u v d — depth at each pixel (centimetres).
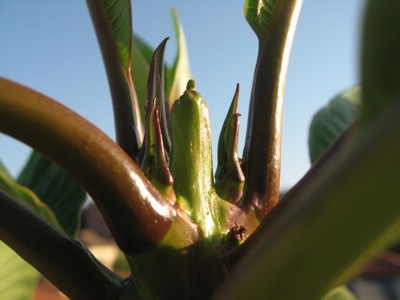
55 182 14
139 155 7
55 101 5
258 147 8
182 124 7
